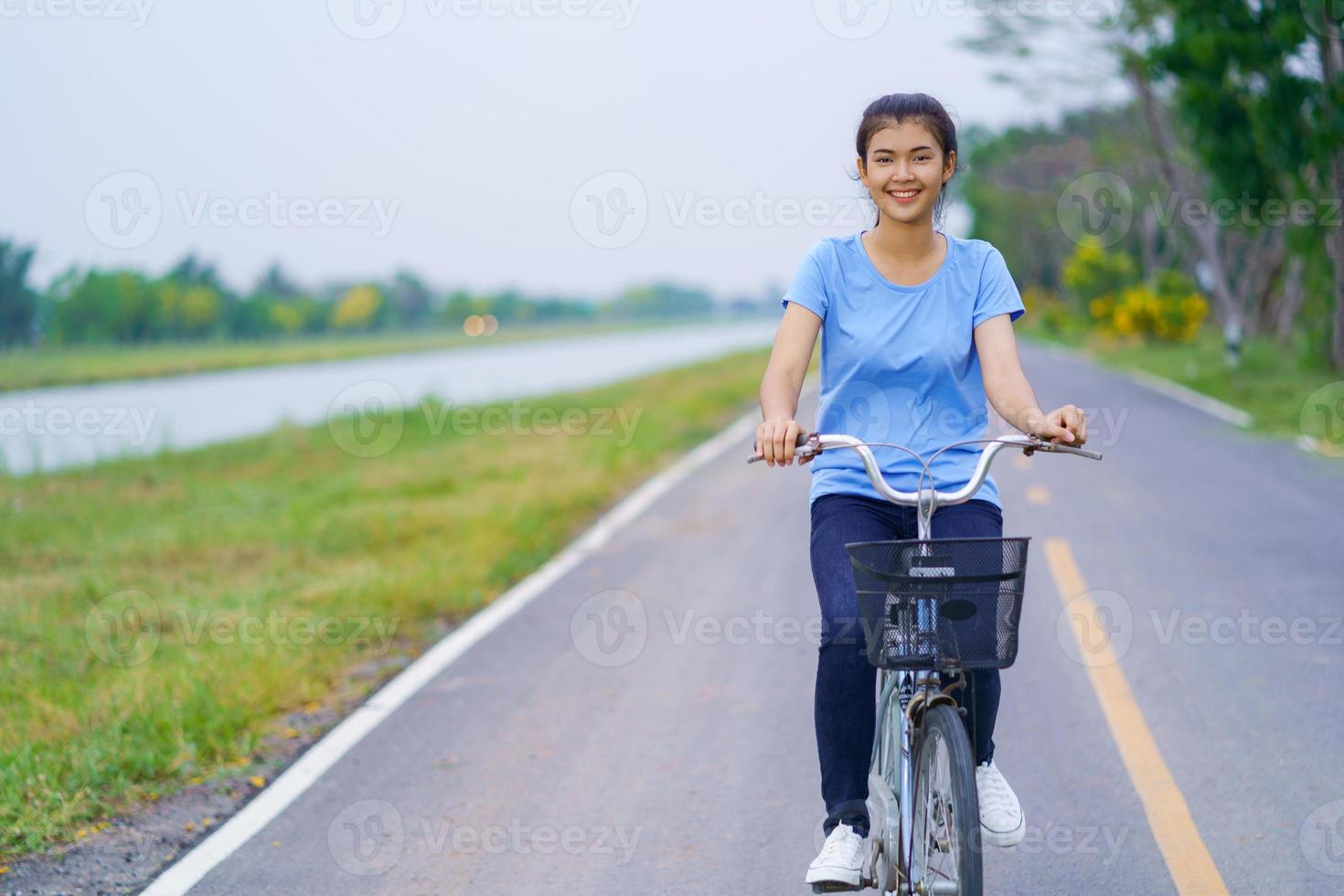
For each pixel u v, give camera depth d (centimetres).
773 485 1655
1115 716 714
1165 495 1455
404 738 716
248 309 6400
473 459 1961
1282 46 2478
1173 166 3553
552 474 1727
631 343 9344
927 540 369
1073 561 1107
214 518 1505
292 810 614
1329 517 1291
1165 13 2759
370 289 8312
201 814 615
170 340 5100
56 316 4197
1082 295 6288
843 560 438
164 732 713
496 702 779
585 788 635
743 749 686
